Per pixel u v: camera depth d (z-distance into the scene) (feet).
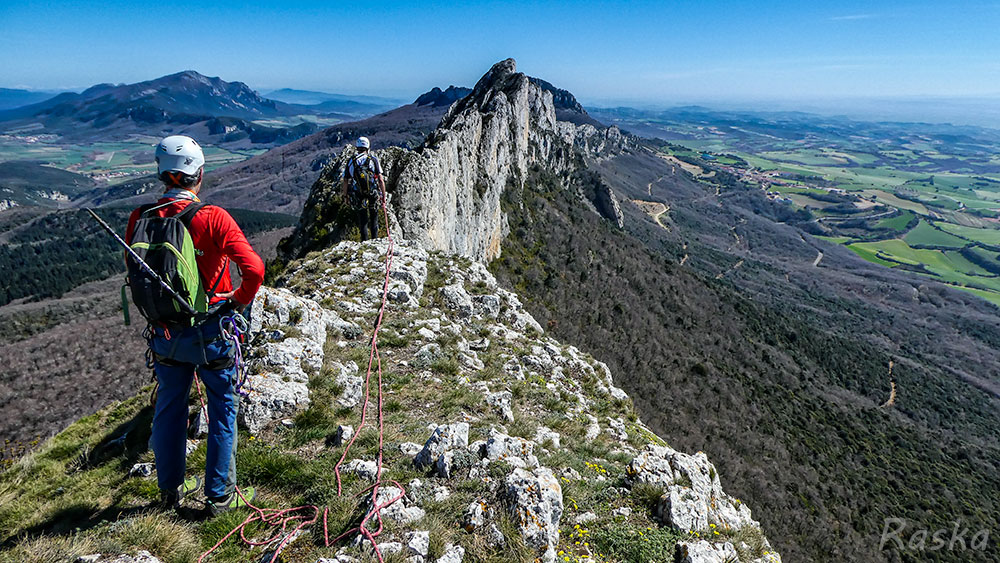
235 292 14.88
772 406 281.13
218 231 14.47
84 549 14.38
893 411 398.42
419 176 118.11
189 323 14.49
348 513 17.08
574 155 640.99
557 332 221.46
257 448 20.92
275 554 15.17
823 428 285.64
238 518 16.69
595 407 38.86
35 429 233.35
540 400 34.19
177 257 13.82
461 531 16.71
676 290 398.62
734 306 440.04
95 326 339.36
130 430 24.90
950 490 256.11
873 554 166.91
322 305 39.81
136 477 20.16
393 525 16.25
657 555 18.34
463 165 193.36
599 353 229.04
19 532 17.08
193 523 16.60
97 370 286.66
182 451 16.69
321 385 26.13
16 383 267.59
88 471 22.06
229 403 16.43
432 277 53.26
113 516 17.43
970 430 412.98
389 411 26.40
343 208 91.40
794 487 192.65
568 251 333.01
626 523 19.89
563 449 26.12
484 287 56.75
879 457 275.39
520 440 23.15
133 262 13.74
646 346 268.00
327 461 20.44
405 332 38.14
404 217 108.99
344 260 51.52
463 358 36.99
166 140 14.66
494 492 18.17
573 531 18.74
